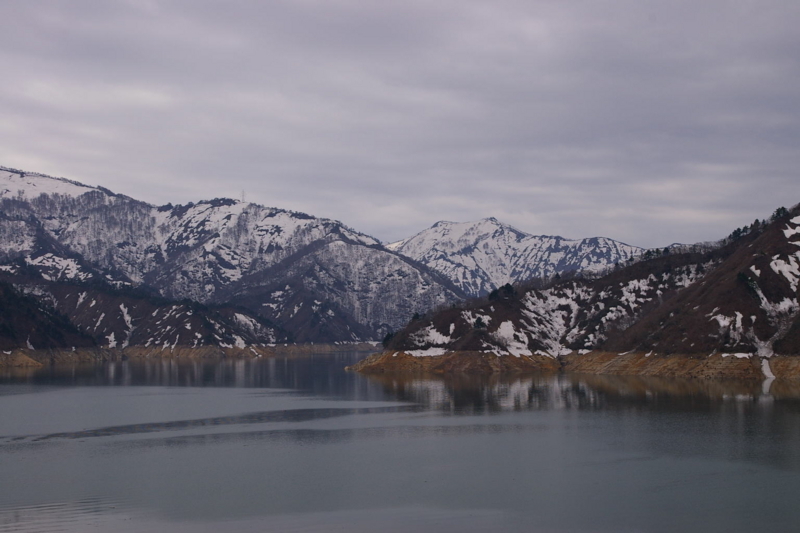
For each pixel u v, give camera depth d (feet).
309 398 563.89
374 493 262.47
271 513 239.30
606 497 255.50
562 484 273.13
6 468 301.02
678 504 246.47
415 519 233.14
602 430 385.29
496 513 238.89
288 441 362.33
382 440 364.17
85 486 271.49
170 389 653.30
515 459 316.19
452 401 528.63
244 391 629.92
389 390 625.41
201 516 235.81
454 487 270.05
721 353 654.94
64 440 365.61
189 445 351.87
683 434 369.50
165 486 272.10
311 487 271.08
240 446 349.00
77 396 585.63
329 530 222.89
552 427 398.21
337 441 361.92
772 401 485.15
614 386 613.93
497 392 589.73
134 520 231.71
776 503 246.47
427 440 363.15
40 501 252.01
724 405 471.21
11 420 437.17
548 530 222.28
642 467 298.15
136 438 371.35
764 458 312.50
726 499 251.39
